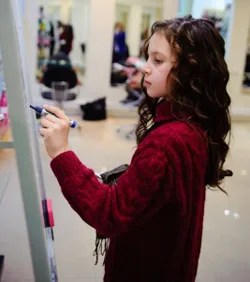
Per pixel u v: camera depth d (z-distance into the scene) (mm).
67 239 2494
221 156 964
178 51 817
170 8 6473
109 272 1049
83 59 6457
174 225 903
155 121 894
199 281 2148
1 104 939
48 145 789
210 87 847
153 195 790
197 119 862
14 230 2531
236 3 6523
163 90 861
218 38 856
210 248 2508
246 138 5664
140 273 986
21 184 746
